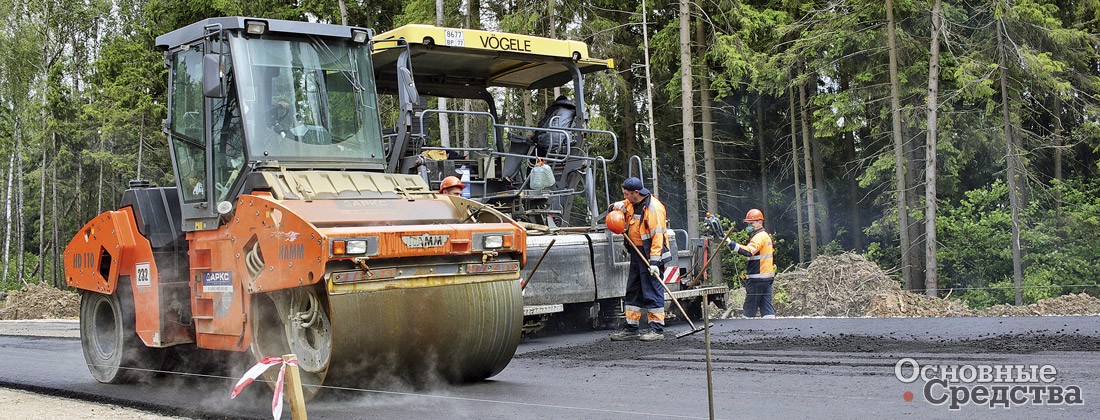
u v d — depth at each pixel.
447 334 6.92
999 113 25.95
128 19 44.47
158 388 8.13
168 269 7.92
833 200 32.06
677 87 27.95
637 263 10.54
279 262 6.55
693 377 7.39
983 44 25.59
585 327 12.34
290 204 6.75
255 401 7.04
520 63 12.88
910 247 26.91
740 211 32.88
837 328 10.87
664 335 10.66
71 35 45.66
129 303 8.36
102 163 39.19
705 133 28.28
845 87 29.56
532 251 11.24
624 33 29.98
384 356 6.61
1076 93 25.50
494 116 13.83
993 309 14.82
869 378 6.90
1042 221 25.88
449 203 7.48
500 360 7.35
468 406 6.42
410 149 11.52
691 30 28.69
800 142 31.73
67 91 43.12
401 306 6.62
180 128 7.97
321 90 7.74
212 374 8.93
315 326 6.62
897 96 24.84
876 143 29.66
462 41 11.81
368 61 8.07
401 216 7.07
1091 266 24.69
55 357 11.38
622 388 6.97
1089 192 26.41
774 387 6.69
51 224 49.34
